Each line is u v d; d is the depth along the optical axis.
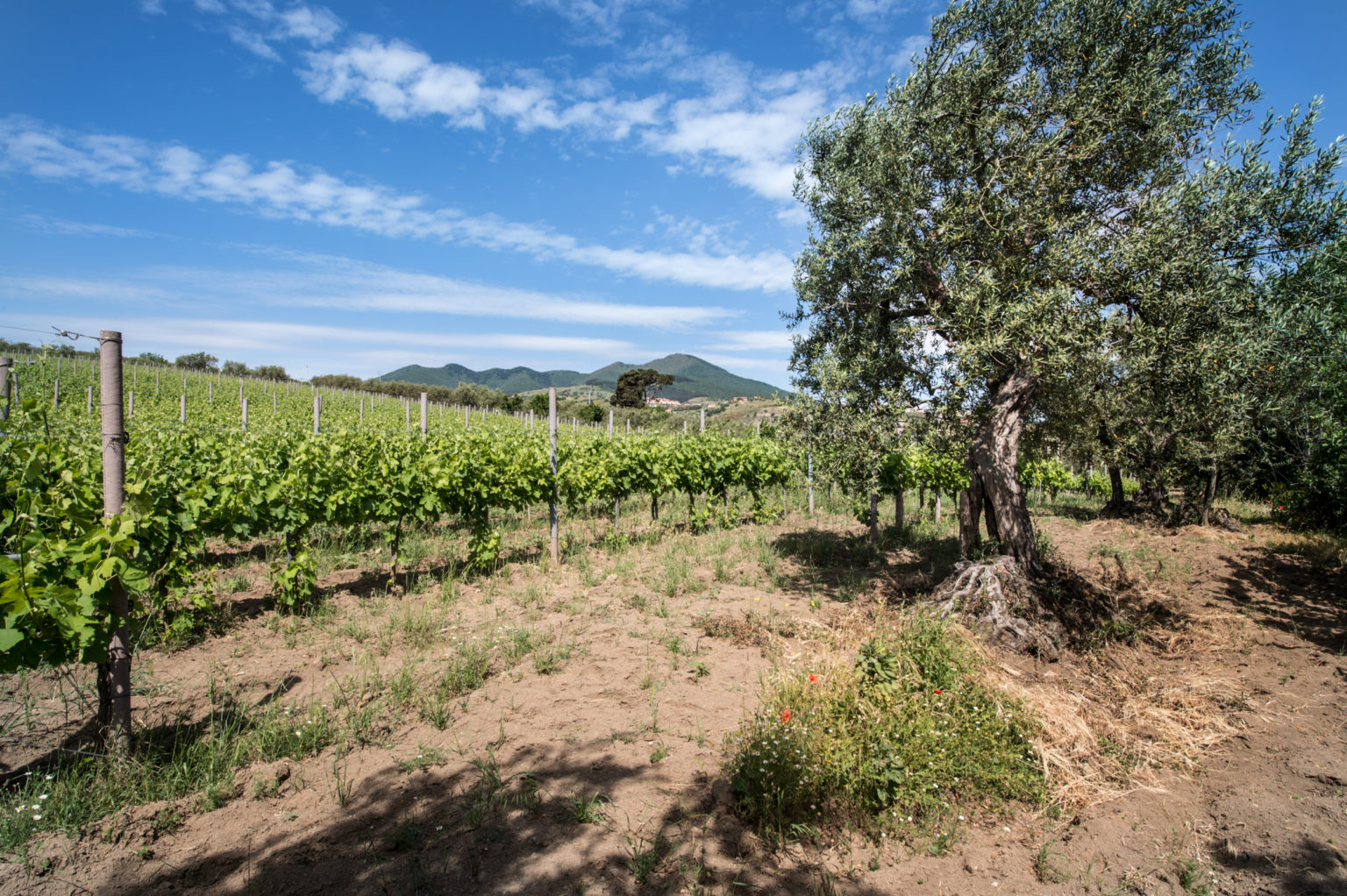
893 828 2.97
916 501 16.75
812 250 6.52
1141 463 11.30
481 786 3.16
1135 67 5.11
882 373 6.15
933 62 5.55
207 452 7.85
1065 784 3.38
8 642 2.72
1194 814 3.18
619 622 5.80
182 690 4.16
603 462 9.48
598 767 3.38
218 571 6.86
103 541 3.03
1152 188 5.26
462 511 7.43
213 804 2.96
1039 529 10.64
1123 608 6.36
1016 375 5.66
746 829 2.92
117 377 3.19
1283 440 10.62
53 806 2.83
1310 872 2.67
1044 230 5.01
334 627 5.39
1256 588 7.03
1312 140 4.79
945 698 3.79
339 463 6.73
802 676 4.12
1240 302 4.92
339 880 2.52
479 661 4.65
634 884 2.53
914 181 5.45
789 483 12.97
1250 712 4.21
